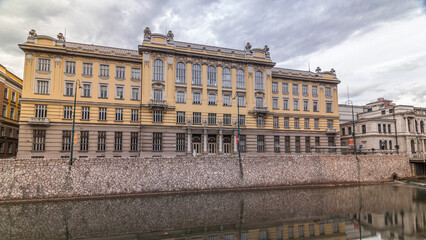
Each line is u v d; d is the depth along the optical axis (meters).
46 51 48.53
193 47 59.97
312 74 72.56
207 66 58.69
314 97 69.56
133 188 39.75
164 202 36.25
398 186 51.28
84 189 37.62
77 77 50.44
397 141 76.12
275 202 37.38
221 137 56.91
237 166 46.00
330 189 47.69
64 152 47.94
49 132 47.56
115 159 39.88
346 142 82.69
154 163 41.62
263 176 47.09
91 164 38.75
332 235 25.03
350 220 29.97
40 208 32.59
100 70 52.34
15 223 27.31
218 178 44.31
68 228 26.00
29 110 46.97
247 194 42.00
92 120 50.38
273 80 65.44
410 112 75.75
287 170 49.00
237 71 61.06
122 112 52.75
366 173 54.81
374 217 31.20
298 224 28.22
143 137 51.94
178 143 54.53
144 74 53.34
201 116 56.88
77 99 49.94
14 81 59.88
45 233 24.58
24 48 47.34
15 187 35.06
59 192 36.56
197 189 42.75
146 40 54.03
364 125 76.31
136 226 26.70
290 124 65.62
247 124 60.22
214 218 29.62
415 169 60.03
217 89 58.66
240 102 60.50
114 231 25.23
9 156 58.41
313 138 67.31
